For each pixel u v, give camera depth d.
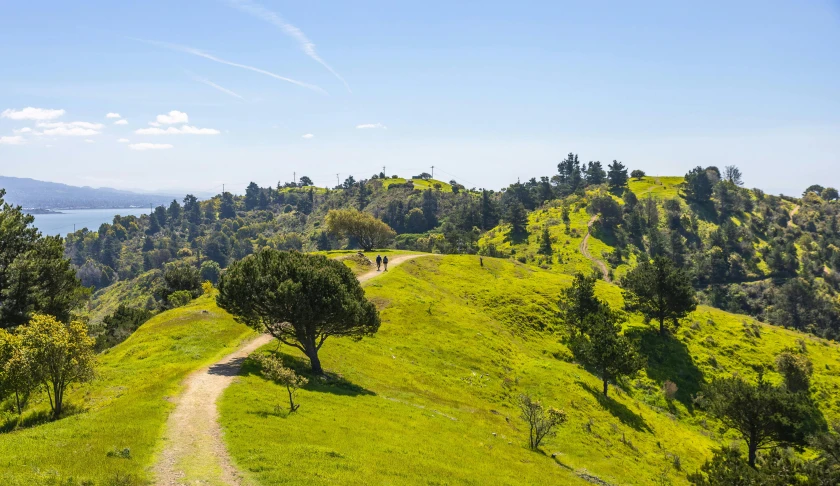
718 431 59.81
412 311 66.56
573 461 37.62
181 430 23.94
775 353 79.19
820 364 77.06
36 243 54.91
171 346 43.50
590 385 57.38
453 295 84.81
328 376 40.59
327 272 40.56
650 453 44.75
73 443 20.62
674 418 61.00
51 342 27.34
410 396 41.75
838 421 59.44
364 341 53.72
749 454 48.84
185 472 19.36
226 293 40.28
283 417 27.61
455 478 23.98
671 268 81.06
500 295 87.56
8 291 47.75
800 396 48.50
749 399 47.59
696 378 71.06
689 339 81.12
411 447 27.44
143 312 85.56
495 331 70.25
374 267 93.31
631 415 52.97
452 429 34.66
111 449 20.03
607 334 57.50
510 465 30.06
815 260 186.75
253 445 22.36
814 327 150.00
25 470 17.14
